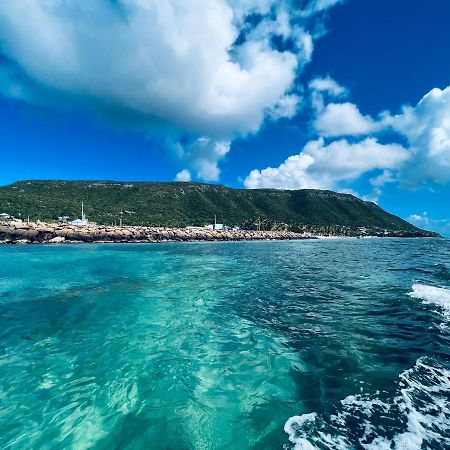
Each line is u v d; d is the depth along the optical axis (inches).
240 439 158.4
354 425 164.1
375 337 298.2
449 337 295.1
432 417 168.7
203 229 4259.4
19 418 178.4
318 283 604.4
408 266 893.2
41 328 338.0
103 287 573.6
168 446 155.2
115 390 207.5
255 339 302.4
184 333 322.3
